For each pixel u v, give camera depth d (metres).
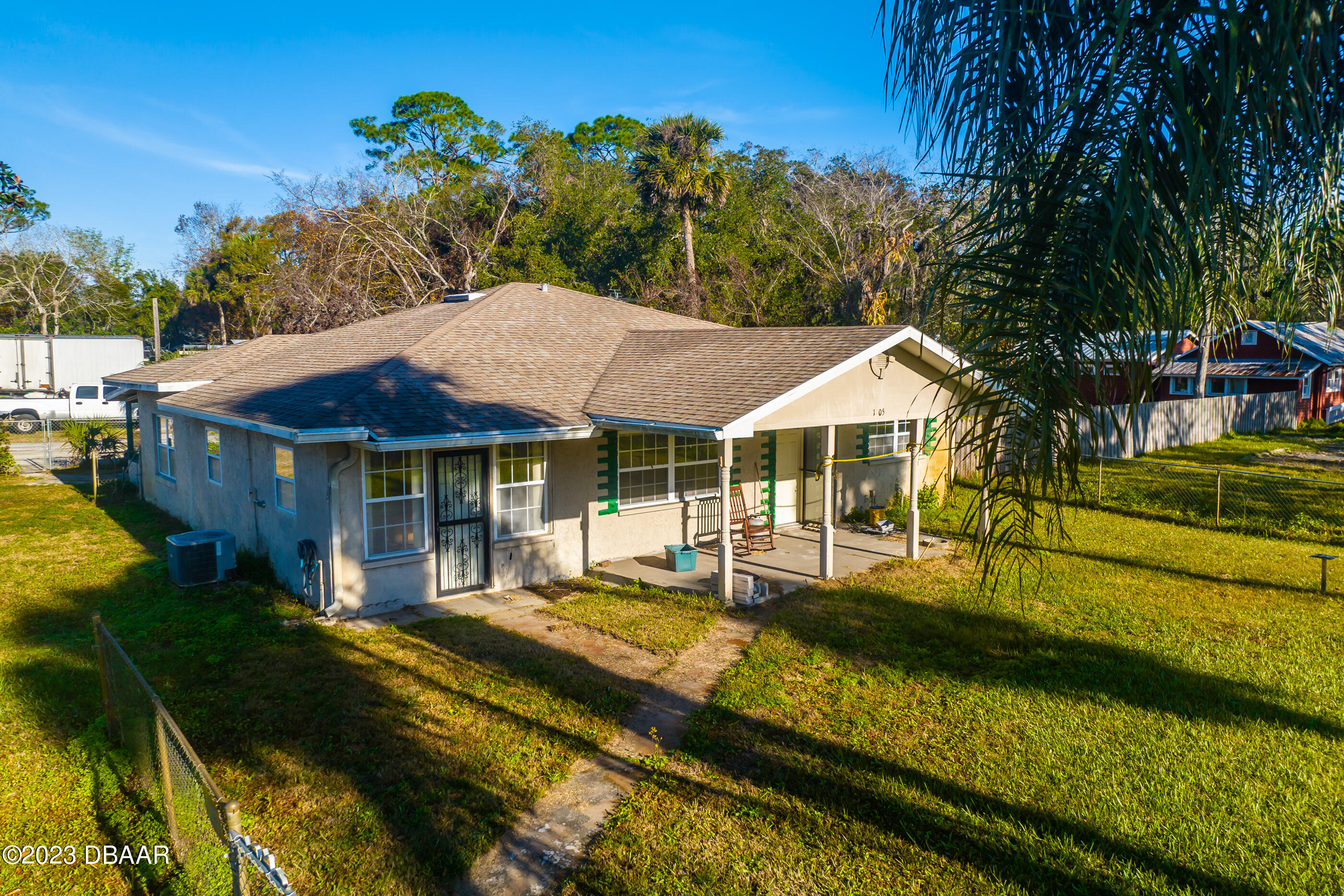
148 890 5.50
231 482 14.34
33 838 6.06
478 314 16.67
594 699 8.41
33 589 12.17
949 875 5.54
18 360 34.59
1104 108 2.86
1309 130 2.83
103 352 36.34
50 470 24.36
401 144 55.38
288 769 6.93
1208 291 3.12
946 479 19.38
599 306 19.44
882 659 9.55
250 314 56.28
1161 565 13.75
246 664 9.30
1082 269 3.12
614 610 11.38
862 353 11.90
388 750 7.29
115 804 6.51
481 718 7.96
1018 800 6.44
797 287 44.19
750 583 11.68
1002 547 3.58
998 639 10.12
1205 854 5.71
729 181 39.34
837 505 17.81
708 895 5.36
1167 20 2.88
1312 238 2.99
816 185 48.84
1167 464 17.64
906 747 7.35
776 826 6.14
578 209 46.06
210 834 5.04
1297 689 8.49
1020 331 3.28
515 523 12.78
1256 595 12.06
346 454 10.81
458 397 12.41
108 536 15.88
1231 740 7.38
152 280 80.69
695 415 11.52
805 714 8.09
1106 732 7.57
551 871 5.68
